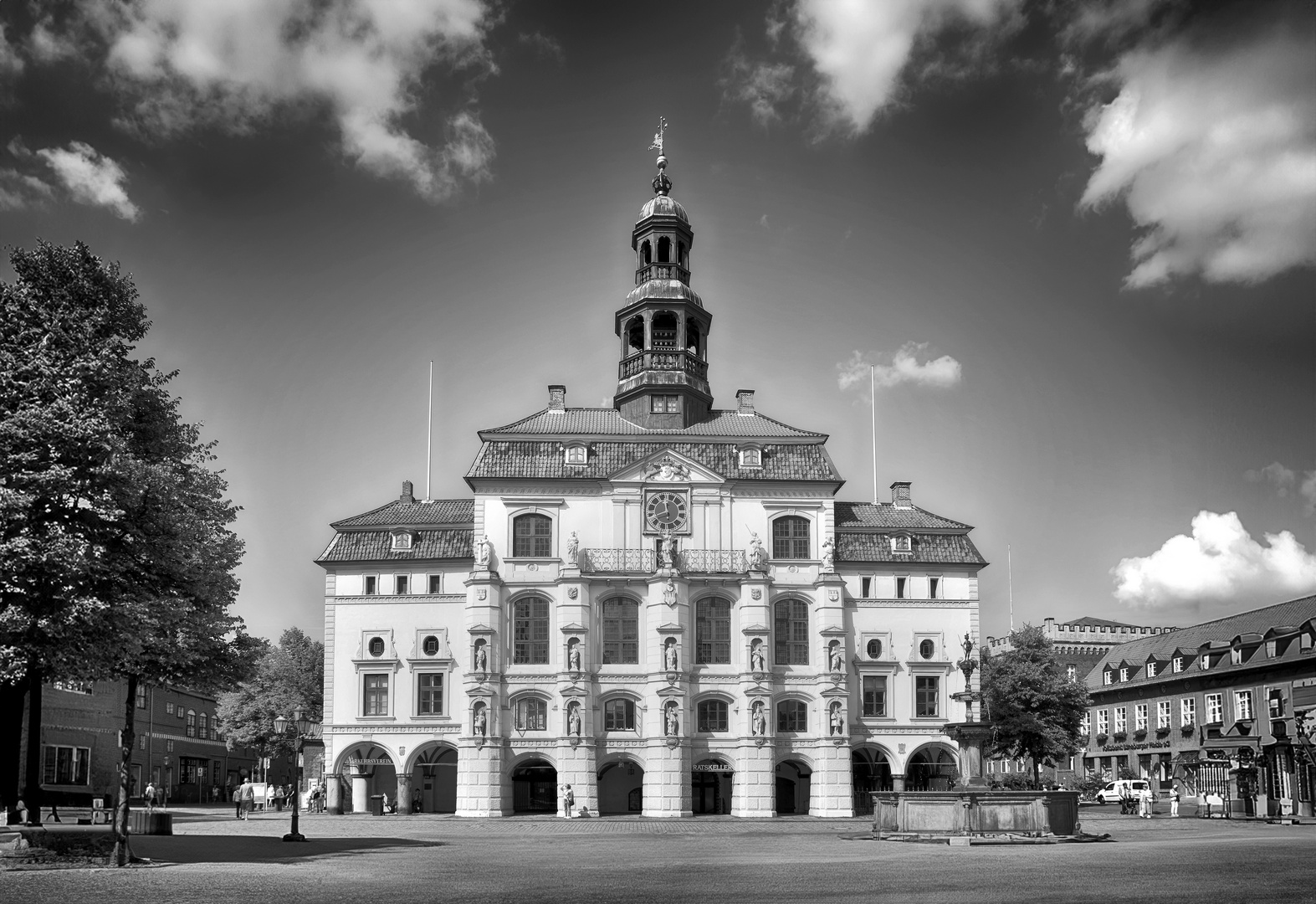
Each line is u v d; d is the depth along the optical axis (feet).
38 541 107.76
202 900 73.77
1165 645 369.30
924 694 261.85
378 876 91.97
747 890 78.18
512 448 264.31
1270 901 67.46
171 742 343.05
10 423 111.75
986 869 93.71
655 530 259.60
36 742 138.21
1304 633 289.74
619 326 290.56
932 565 266.57
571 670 248.52
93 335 124.06
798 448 268.82
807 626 259.19
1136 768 358.43
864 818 243.81
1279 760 222.28
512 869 98.84
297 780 150.00
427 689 257.34
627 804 266.57
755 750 248.32
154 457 131.34
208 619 142.20
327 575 263.29
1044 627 465.06
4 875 92.89
